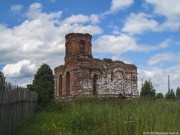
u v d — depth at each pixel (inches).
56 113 1019.9
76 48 1700.3
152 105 770.2
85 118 702.5
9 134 523.5
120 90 1676.9
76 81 1557.6
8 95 507.2
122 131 534.9
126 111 658.2
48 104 1194.0
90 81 1593.3
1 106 453.1
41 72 1241.4
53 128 643.5
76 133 593.0
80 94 1547.7
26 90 794.2
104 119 676.1
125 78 1706.4
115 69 1683.1
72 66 1590.8
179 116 600.7
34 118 861.2
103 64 1648.6
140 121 537.6
